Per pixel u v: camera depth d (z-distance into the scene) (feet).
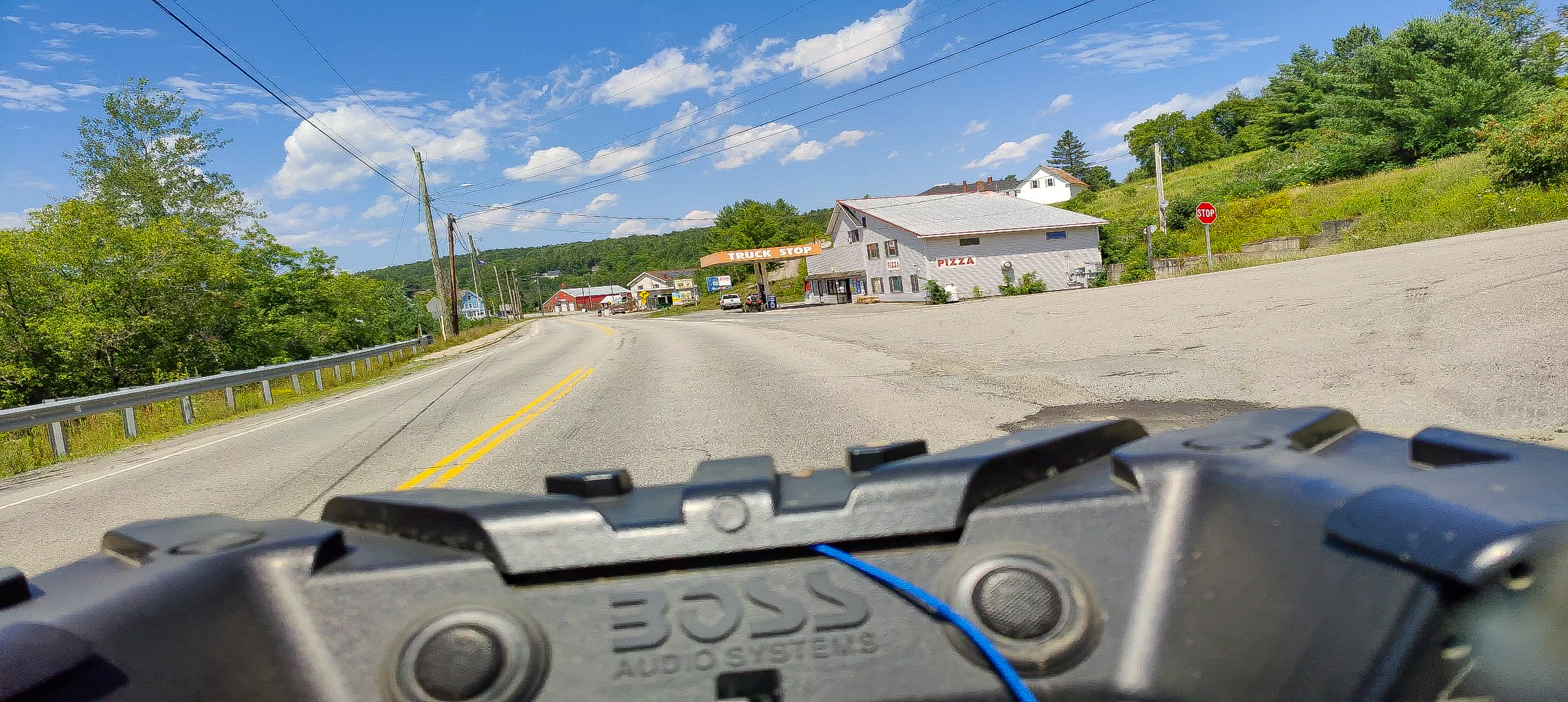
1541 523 2.69
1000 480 3.94
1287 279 53.52
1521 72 134.82
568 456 21.25
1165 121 335.47
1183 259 110.93
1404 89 136.05
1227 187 177.47
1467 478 3.29
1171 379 23.56
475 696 3.26
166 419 44.70
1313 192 137.18
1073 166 476.95
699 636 3.43
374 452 25.64
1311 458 3.88
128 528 4.88
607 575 3.66
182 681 3.35
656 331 108.78
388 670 3.37
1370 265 52.03
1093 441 4.57
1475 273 36.68
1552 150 75.72
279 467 24.91
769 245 373.40
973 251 135.33
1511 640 2.64
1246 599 3.29
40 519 21.03
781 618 3.46
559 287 644.69
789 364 40.88
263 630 3.59
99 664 3.29
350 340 126.52
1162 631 3.35
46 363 66.39
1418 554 2.80
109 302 72.64
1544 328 22.25
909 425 21.08
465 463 21.70
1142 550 3.62
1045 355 33.22
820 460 17.98
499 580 3.68
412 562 3.80
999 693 3.31
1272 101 212.43
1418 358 21.43
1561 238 45.96
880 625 3.43
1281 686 3.01
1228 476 3.78
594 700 3.33
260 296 110.42
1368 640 2.83
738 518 3.71
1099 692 3.26
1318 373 21.54
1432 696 2.69
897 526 3.67
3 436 37.32
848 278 171.53
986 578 3.44
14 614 3.71
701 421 25.17
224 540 4.22
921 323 64.39
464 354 100.12
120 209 101.09
